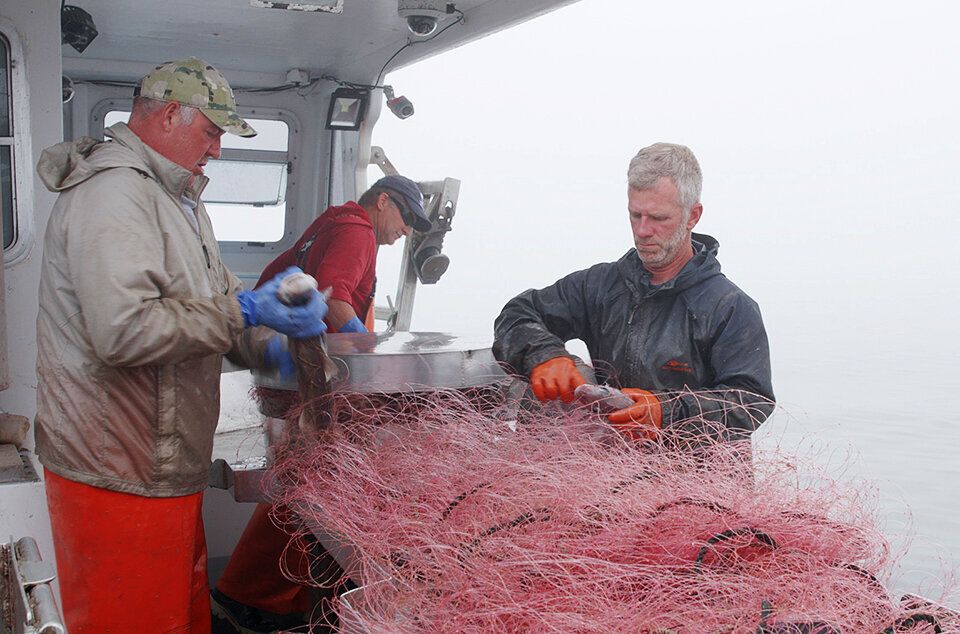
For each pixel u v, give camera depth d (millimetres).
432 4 3572
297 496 2035
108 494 2172
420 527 1626
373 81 4816
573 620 1252
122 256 2006
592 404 2016
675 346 2293
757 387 2160
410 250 4965
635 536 1474
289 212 5203
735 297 2238
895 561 1451
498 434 2021
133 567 2217
